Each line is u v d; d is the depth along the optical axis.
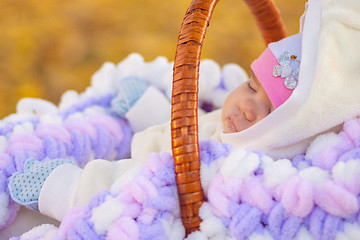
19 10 3.01
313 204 0.79
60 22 2.96
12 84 2.46
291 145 0.95
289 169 0.84
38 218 1.02
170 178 0.87
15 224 1.00
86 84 2.52
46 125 1.17
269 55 1.00
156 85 1.46
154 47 2.83
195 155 0.80
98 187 0.93
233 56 2.85
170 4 3.29
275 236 0.80
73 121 1.23
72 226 0.85
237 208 0.83
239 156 0.86
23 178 0.98
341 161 0.82
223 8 3.34
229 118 1.03
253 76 1.03
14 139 1.09
